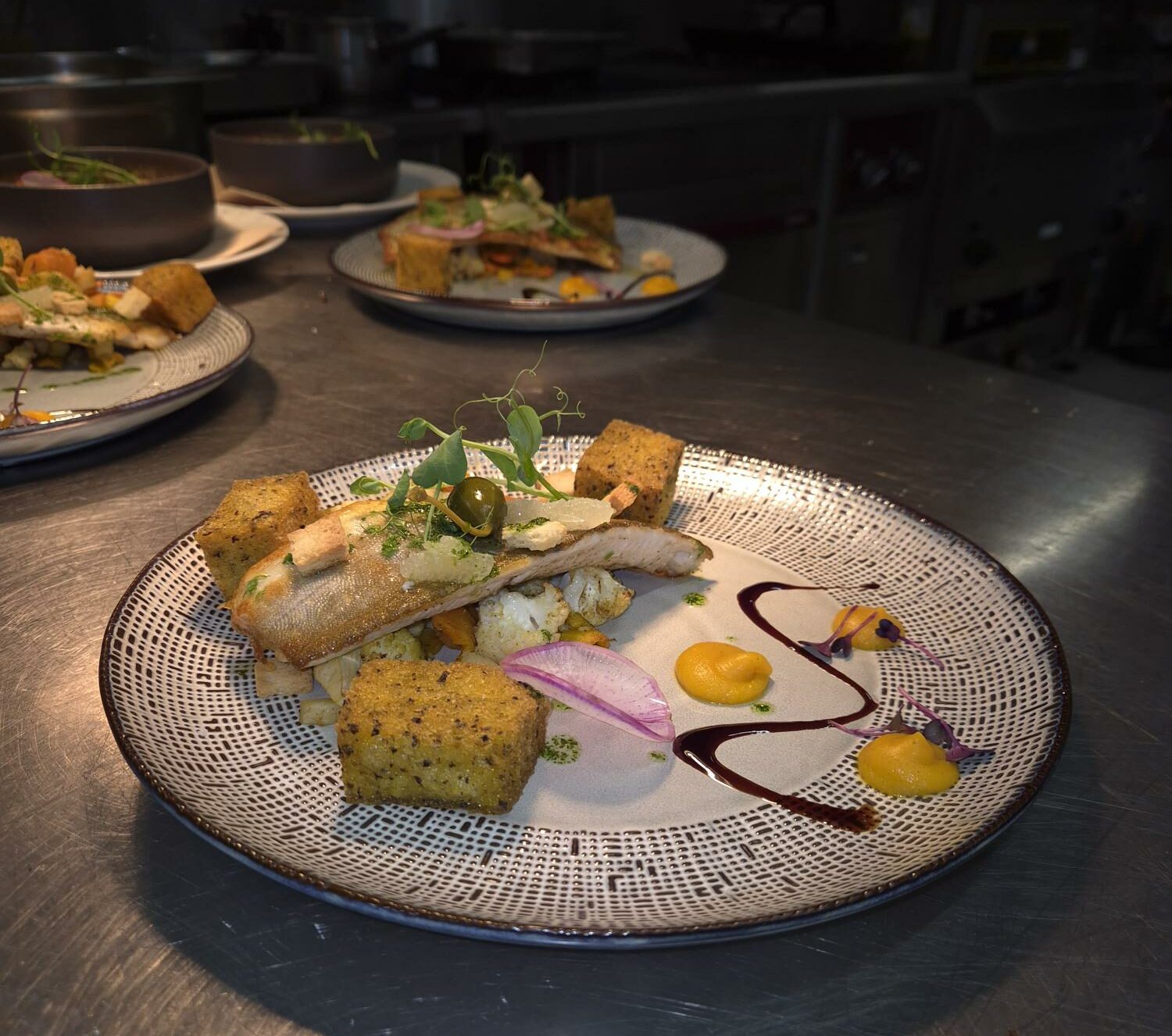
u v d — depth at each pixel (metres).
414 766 0.26
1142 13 1.45
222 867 0.26
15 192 0.59
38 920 0.24
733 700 0.32
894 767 0.28
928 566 0.37
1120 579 0.38
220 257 0.65
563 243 0.71
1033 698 0.30
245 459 0.46
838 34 1.31
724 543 0.40
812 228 1.25
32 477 0.44
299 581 0.31
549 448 0.44
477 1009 0.22
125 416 0.43
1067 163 1.39
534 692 0.29
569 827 0.27
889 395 0.55
